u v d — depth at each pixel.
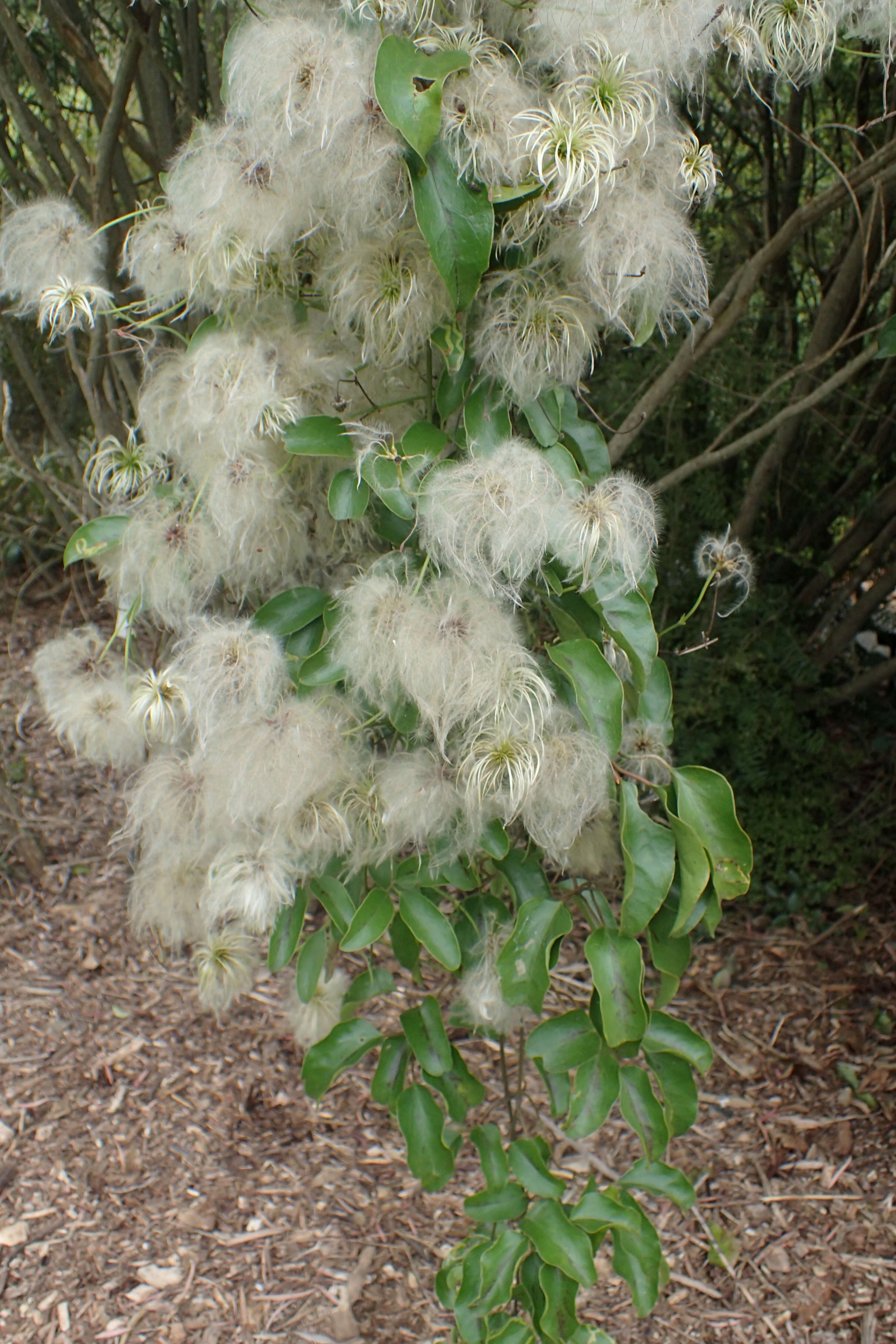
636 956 0.69
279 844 0.72
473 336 0.68
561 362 0.67
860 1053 1.30
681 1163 1.17
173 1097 1.20
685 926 0.69
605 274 0.65
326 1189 1.12
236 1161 1.14
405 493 0.66
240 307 0.71
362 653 0.68
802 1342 1.01
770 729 1.50
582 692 0.67
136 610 0.74
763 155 1.58
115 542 0.74
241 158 0.65
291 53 0.62
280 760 0.69
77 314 0.73
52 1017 1.29
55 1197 1.09
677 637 1.56
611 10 0.62
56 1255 1.05
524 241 0.65
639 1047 0.73
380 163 0.63
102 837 1.61
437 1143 0.80
